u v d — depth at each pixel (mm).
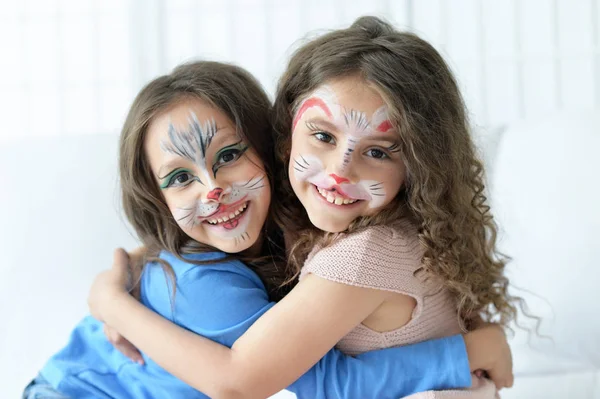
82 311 1436
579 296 1353
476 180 1092
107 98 2193
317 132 935
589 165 1437
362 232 949
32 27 2203
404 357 989
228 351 959
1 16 2203
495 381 1066
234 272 1035
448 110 980
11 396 1327
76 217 1493
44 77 2211
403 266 966
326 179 929
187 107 1001
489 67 2088
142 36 2146
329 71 922
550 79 2066
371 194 934
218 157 1007
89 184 1519
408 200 976
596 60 2035
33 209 1494
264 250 1135
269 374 936
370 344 1014
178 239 1069
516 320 1246
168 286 1028
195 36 2174
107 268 1468
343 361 1003
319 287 940
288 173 1030
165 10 2168
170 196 1020
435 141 953
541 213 1450
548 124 1551
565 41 2051
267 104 1127
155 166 1019
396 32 999
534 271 1422
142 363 1080
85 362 1132
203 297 1002
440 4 2084
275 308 958
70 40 2195
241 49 2178
